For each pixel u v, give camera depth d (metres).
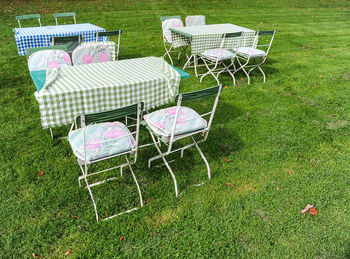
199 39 4.56
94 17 9.23
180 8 11.43
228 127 3.64
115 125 2.52
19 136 3.22
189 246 2.09
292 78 5.38
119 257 1.99
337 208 2.47
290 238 2.18
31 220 2.23
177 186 2.65
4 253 1.99
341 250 2.10
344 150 3.29
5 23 8.05
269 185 2.72
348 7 14.00
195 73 5.17
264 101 4.40
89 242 2.09
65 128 3.40
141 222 2.27
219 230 2.23
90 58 3.58
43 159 2.90
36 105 3.91
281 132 3.59
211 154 3.12
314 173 2.89
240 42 4.85
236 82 5.08
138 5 11.22
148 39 7.42
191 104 4.19
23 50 4.41
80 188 2.55
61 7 10.13
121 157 2.99
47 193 2.48
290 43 7.85
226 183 2.71
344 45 7.91
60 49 3.48
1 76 4.77
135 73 2.82
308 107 4.26
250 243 2.14
